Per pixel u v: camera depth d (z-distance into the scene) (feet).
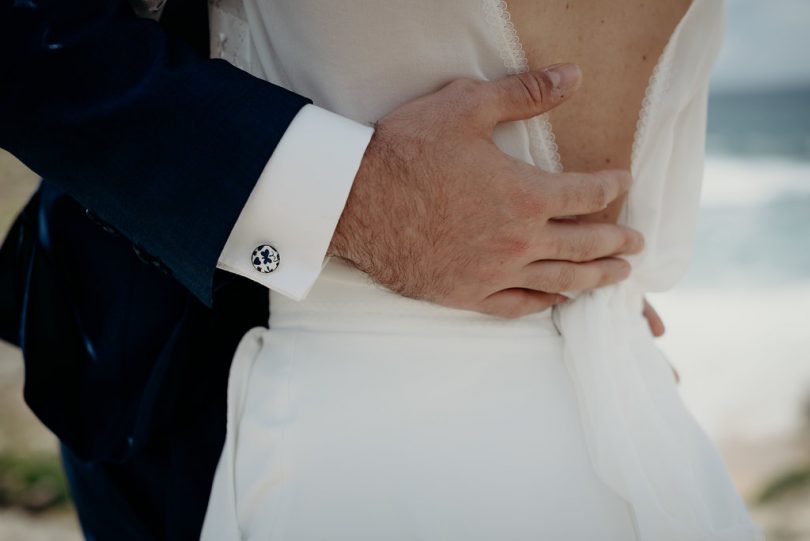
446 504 3.13
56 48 3.02
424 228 3.13
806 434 16.30
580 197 3.21
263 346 3.50
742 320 25.53
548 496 3.19
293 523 3.13
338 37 3.19
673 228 3.74
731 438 16.38
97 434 3.82
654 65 3.48
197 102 2.98
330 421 3.22
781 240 36.60
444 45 3.21
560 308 3.51
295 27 3.26
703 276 31.86
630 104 3.50
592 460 3.26
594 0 3.31
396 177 3.09
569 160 3.51
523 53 3.28
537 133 3.34
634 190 3.57
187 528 3.60
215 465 3.59
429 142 3.10
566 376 3.40
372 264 3.20
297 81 3.38
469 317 3.37
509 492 3.17
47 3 3.04
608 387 3.31
